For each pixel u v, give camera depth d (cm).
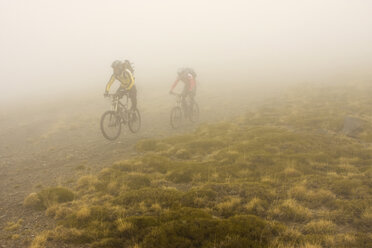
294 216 434
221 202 471
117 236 389
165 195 500
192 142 877
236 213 441
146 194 506
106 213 446
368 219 415
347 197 495
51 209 476
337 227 406
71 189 583
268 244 358
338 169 622
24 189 606
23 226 438
